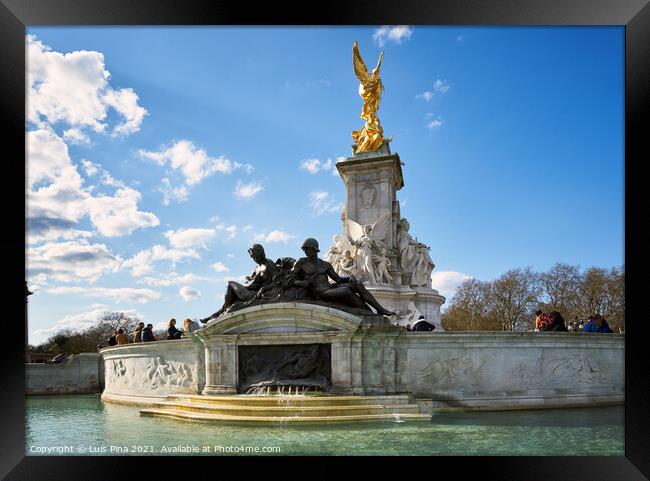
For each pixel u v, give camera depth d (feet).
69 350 121.49
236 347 43.93
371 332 41.81
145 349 54.54
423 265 91.04
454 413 41.29
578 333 46.32
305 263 46.32
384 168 91.71
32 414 48.49
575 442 31.04
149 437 33.58
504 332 44.29
